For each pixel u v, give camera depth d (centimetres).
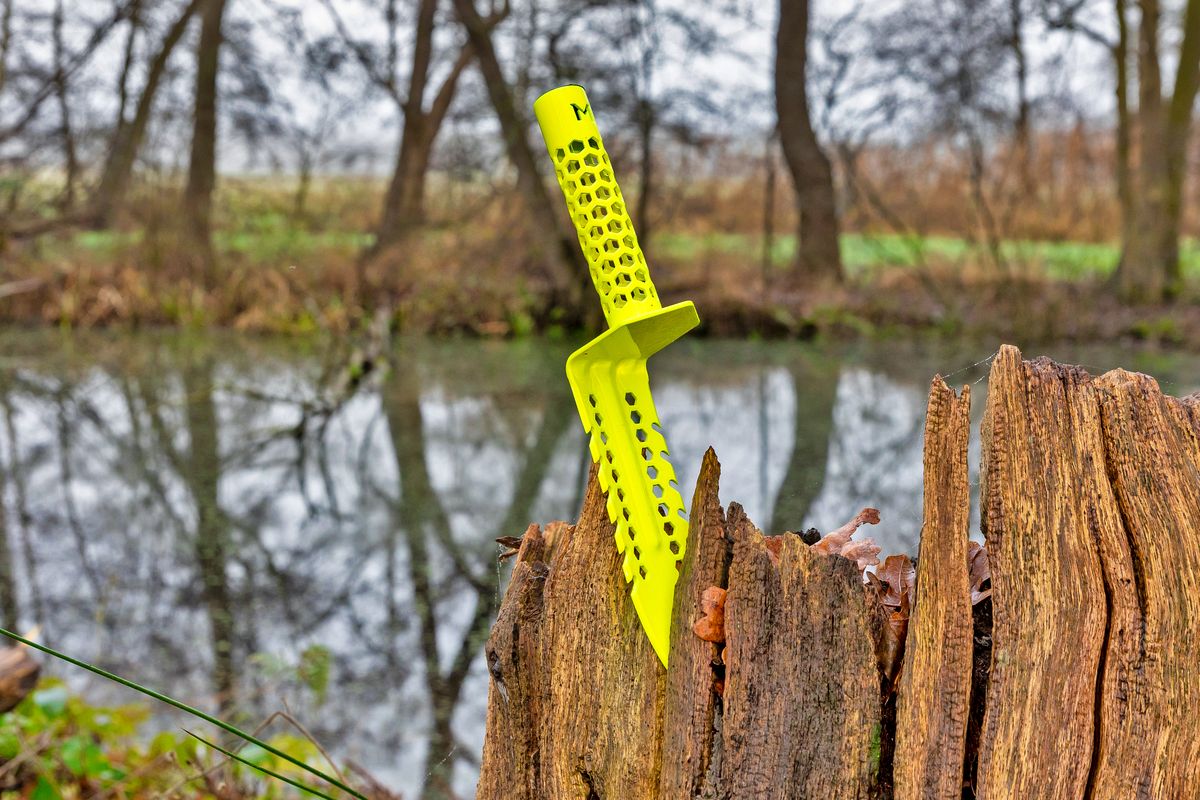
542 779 91
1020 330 979
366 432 677
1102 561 80
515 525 486
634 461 86
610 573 90
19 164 1173
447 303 1118
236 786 202
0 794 181
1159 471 81
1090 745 78
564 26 1084
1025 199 1090
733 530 86
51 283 1132
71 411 736
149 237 1178
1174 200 1162
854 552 97
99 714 221
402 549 449
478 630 356
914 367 886
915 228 1155
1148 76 1140
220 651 331
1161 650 77
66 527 474
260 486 556
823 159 1207
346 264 1159
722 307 1070
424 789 246
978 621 87
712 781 83
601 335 81
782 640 83
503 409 747
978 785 81
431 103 1288
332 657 327
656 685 87
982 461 85
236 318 1128
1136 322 990
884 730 83
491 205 1196
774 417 686
